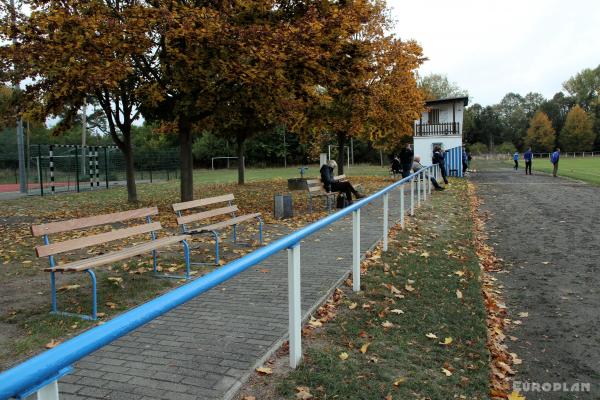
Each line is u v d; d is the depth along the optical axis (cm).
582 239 880
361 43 1341
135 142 6347
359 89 1521
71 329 451
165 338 422
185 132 1418
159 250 802
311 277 612
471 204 1405
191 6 1180
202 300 527
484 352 403
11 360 386
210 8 1146
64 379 348
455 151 2892
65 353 147
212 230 707
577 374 381
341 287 571
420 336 432
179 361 376
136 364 371
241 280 604
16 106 1441
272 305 507
